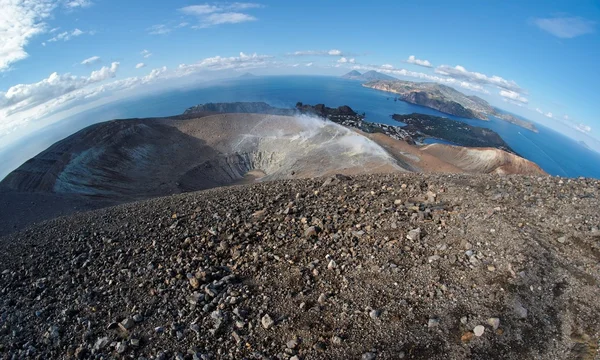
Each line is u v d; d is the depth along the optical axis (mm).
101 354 9977
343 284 11391
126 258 15266
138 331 10617
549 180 16672
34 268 15820
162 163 143000
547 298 9727
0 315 12719
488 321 9203
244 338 9773
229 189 25578
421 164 124125
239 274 12812
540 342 8750
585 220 12219
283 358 8992
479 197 15430
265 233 15367
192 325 10422
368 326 9625
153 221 19250
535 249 11227
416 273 11336
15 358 10547
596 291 9648
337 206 17234
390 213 15359
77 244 17766
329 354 8930
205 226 17188
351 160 108188
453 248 12203
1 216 60812
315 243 13914
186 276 12984
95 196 100250
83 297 12828
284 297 11188
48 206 68000
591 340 8555
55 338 10992
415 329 9344
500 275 10562
